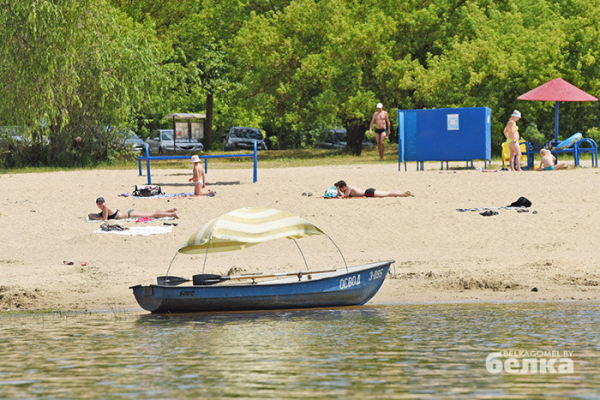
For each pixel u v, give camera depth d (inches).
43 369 767.1
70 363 792.3
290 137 5393.7
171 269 1387.8
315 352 828.6
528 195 1894.7
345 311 1109.1
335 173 2449.6
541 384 695.1
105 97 3221.0
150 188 2048.5
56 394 677.3
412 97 3688.5
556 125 2684.5
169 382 711.1
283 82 3914.9
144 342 897.5
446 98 3464.6
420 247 1530.5
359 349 840.9
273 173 2581.2
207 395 666.2
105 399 659.4
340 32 3698.3
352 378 718.5
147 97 3454.7
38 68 2876.5
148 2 4340.6
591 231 1579.7
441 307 1114.1
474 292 1223.5
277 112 3946.9
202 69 4542.3
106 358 813.2
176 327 997.8
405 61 3631.9
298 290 1129.4
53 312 1125.7
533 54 3440.0
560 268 1337.4
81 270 1387.8
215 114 5649.6
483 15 3722.9
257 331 959.6
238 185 2161.7
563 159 2977.4
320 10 3848.4
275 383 703.1
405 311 1090.1
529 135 3297.2
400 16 3796.8
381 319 1030.4
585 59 3393.2
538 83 3378.4
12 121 2992.1
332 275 1167.6
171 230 1664.6
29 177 2516.0
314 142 5255.9
